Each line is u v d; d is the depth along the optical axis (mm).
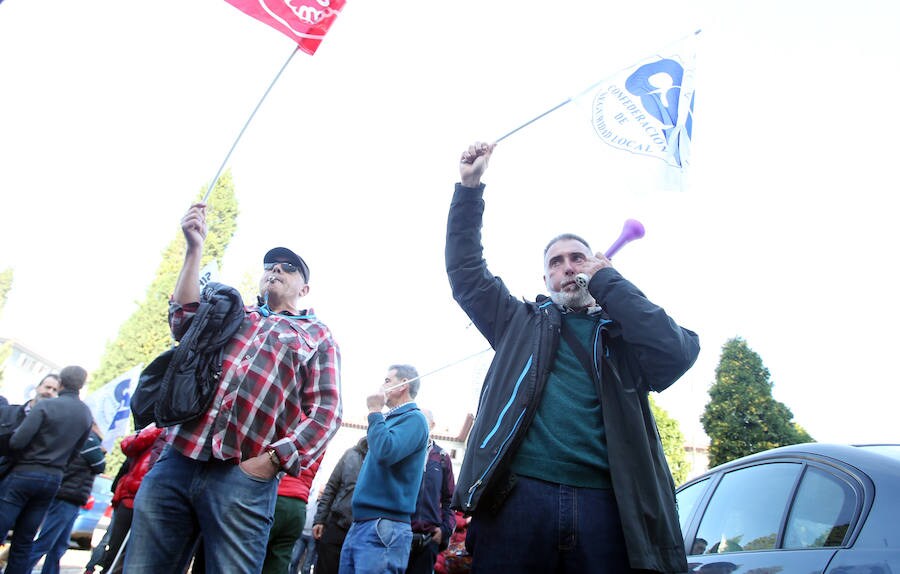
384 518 3746
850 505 2316
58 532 5152
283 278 2977
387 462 3709
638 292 2086
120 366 27828
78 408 4859
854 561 2090
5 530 4461
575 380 2100
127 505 4641
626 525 1793
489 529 1931
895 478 2240
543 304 2359
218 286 2660
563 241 2465
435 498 4512
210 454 2395
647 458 1940
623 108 2965
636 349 2039
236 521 2359
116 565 2941
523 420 1992
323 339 2852
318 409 2654
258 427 2514
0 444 4594
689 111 3029
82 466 5316
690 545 3227
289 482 3473
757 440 16641
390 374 4391
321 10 2881
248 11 2850
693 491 3598
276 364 2619
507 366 2166
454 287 2410
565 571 1873
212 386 2443
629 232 2424
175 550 2383
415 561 4387
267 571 3430
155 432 4707
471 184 2430
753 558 2609
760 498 2900
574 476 1928
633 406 2029
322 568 4586
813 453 2746
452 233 2414
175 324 2580
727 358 17938
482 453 1982
